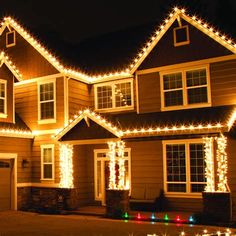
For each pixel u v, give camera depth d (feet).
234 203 55.16
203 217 51.37
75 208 64.95
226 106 58.29
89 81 74.02
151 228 48.14
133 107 68.80
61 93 69.87
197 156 59.93
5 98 70.54
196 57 61.57
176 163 61.72
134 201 62.64
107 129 60.90
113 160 60.95
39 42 74.33
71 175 66.74
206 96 60.44
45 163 70.69
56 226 50.65
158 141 64.03
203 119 56.24
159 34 64.49
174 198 61.31
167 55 64.18
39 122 72.18
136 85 66.74
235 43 58.39
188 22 62.59
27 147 71.87
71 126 64.18
